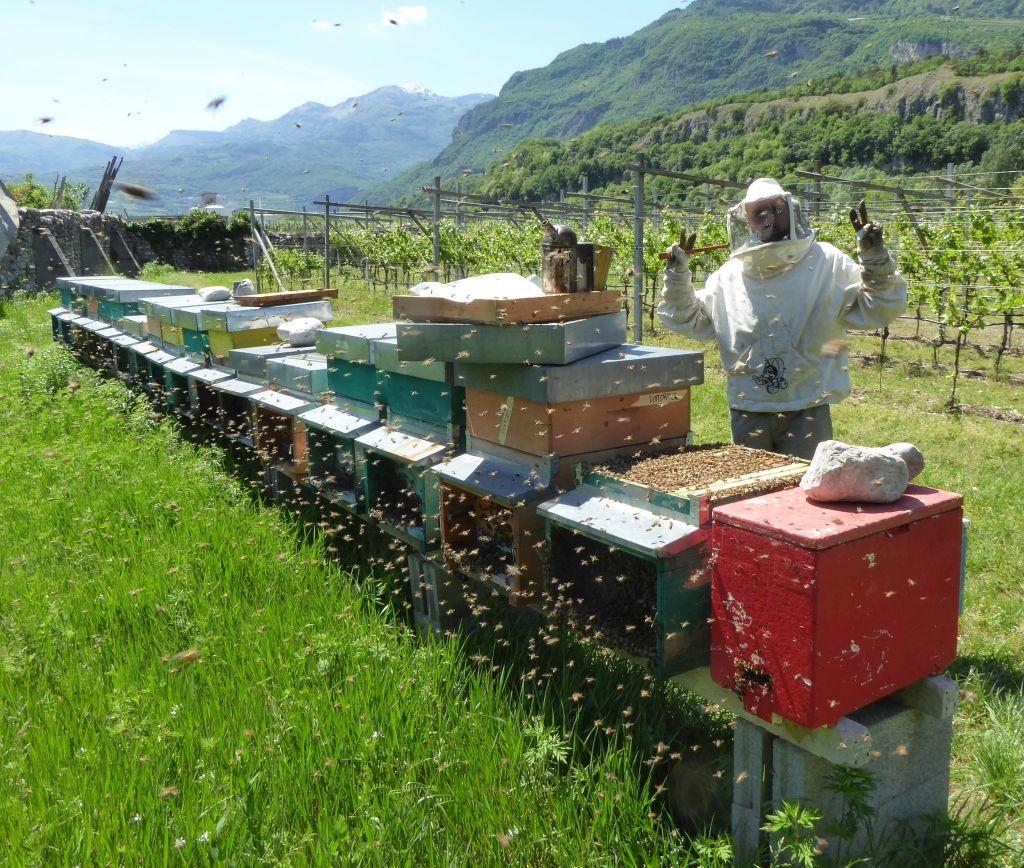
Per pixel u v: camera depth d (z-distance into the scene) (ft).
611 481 10.68
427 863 8.66
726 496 9.61
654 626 9.58
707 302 15.46
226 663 12.23
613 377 11.81
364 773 9.76
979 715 12.27
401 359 13.00
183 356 26.61
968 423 32.58
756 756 9.15
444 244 86.12
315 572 15.72
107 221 105.70
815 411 14.57
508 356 11.75
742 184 43.57
